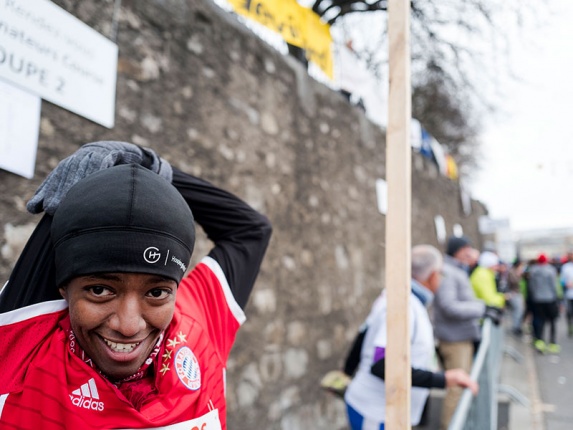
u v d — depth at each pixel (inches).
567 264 434.0
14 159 78.2
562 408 221.3
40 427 30.8
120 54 100.4
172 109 113.0
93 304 29.8
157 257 29.5
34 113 81.5
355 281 200.7
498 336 219.9
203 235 118.5
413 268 110.4
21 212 80.0
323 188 180.1
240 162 135.0
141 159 39.0
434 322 168.1
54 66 85.1
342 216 193.5
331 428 170.9
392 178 50.2
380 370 86.8
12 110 77.9
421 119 528.7
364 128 219.3
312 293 167.9
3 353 32.5
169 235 30.2
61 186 34.8
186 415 34.4
